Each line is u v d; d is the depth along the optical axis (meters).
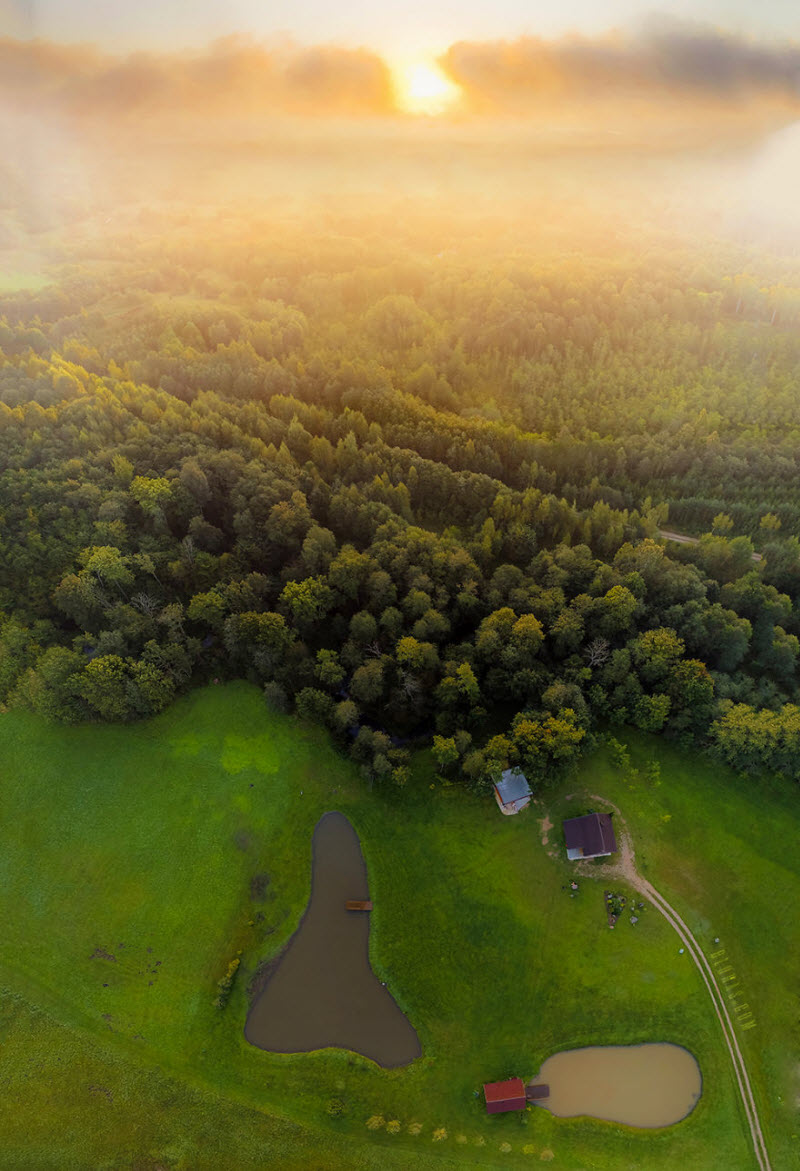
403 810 110.69
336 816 110.88
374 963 98.00
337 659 122.31
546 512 155.00
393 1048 91.31
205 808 110.31
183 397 195.25
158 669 117.81
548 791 110.75
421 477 168.88
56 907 102.00
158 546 135.50
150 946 98.81
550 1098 87.50
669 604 130.88
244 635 119.62
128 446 150.50
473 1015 93.31
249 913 101.75
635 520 158.62
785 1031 91.56
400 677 118.31
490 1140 84.56
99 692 112.50
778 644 126.12
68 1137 84.75
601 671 118.94
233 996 95.25
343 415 185.50
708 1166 83.00
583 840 103.12
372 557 134.25
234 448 159.38
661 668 116.50
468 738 111.19
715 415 194.62
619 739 117.81
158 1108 86.62
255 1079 88.94
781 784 112.88
